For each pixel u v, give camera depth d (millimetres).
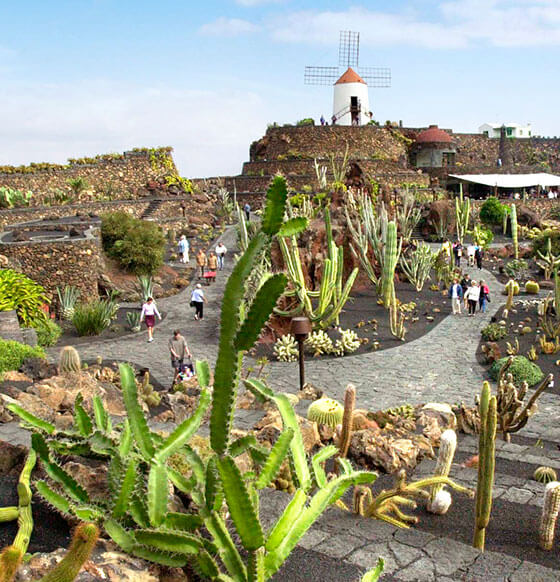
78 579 3518
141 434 3783
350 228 27141
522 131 96062
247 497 3273
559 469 9148
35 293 19906
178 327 22156
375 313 24406
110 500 4043
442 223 49531
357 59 75062
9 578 2500
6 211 36031
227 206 50156
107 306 22938
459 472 8484
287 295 20422
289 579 4426
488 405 5574
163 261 32969
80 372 11531
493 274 34406
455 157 76188
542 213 58312
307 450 8672
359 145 65312
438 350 19531
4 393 9086
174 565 3557
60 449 4289
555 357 18438
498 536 6496
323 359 18562
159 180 49875
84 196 44938
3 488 5008
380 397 15078
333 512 5965
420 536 5273
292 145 65188
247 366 17641
